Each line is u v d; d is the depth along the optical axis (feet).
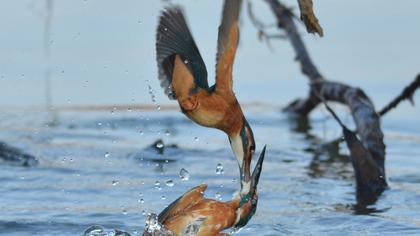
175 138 53.78
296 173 43.98
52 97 63.72
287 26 57.77
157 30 24.54
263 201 37.55
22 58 67.10
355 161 40.65
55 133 54.54
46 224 33.17
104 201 37.11
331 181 41.93
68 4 72.64
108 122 58.75
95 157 47.06
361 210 36.01
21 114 59.72
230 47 24.32
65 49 68.64
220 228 25.67
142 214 34.99
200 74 24.43
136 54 67.72
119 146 50.62
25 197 37.73
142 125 58.34
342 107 64.18
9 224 33.09
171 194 38.65
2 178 41.60
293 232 32.65
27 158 46.14
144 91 65.57
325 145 52.03
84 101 62.08
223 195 38.83
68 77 66.03
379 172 40.52
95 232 32.04
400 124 59.72
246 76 72.59
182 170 32.24
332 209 36.14
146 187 39.88
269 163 46.62
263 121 61.05
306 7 24.76
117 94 65.00
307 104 62.49
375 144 43.60
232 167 45.03
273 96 67.72
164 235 25.58
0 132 54.29
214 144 51.72
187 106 24.30
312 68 55.21
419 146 52.75
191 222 25.53
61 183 40.65
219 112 24.48
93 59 67.00
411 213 35.65
